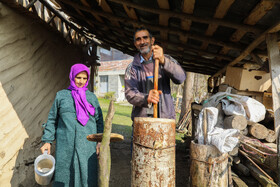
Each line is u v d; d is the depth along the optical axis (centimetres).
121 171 406
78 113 218
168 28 341
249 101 304
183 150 586
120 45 610
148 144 170
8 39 289
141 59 235
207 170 226
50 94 426
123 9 336
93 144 225
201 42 371
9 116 286
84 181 210
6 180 268
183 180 370
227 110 317
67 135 214
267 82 370
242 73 371
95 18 436
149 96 196
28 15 330
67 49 529
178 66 211
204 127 249
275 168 247
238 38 304
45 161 206
